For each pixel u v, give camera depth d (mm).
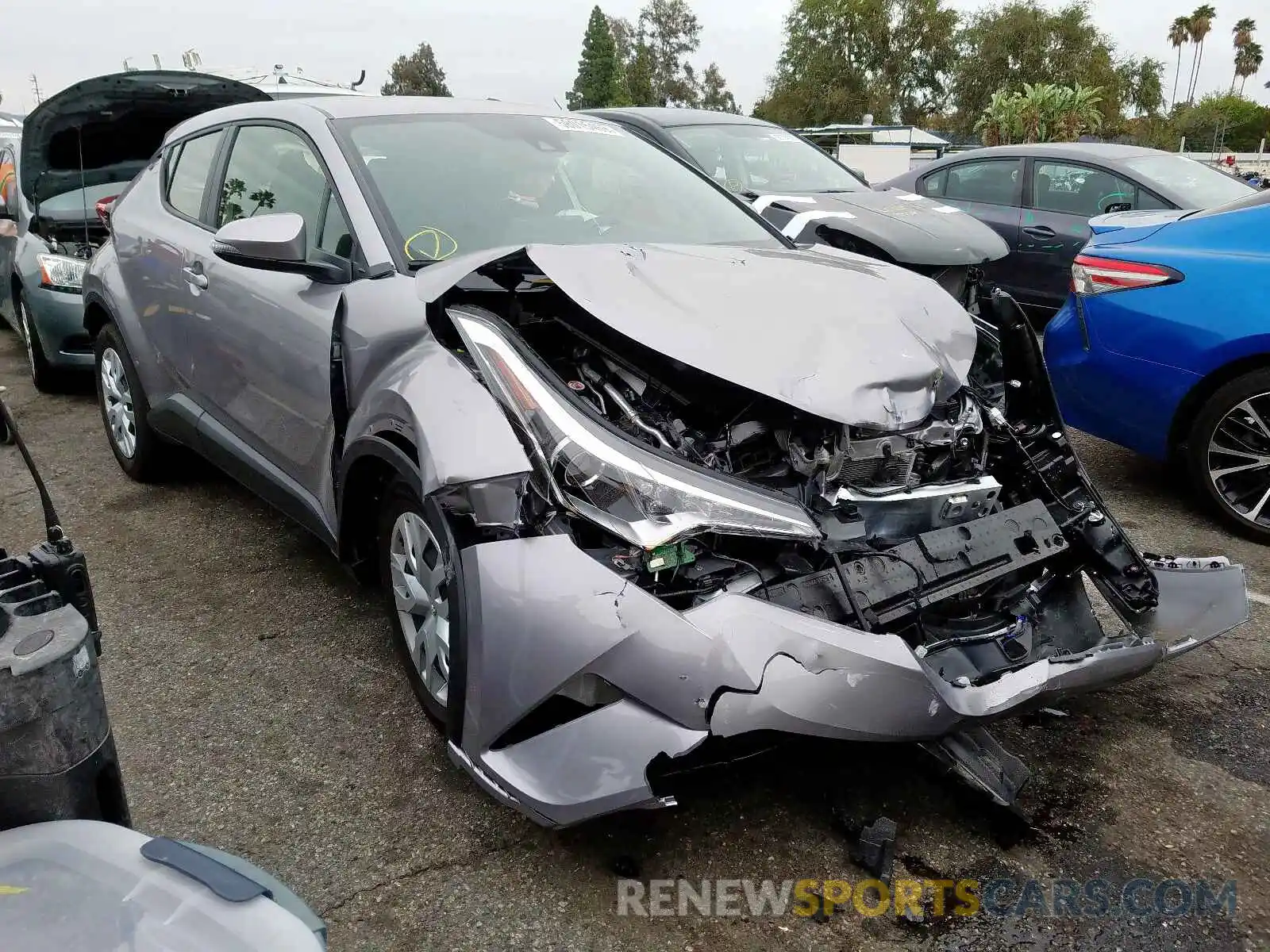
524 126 3590
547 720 2055
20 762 1135
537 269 2617
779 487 2275
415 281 2592
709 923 2027
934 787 2447
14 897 1032
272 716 2771
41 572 1325
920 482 2430
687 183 3691
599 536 2066
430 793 2436
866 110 51375
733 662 1900
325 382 2857
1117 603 2725
